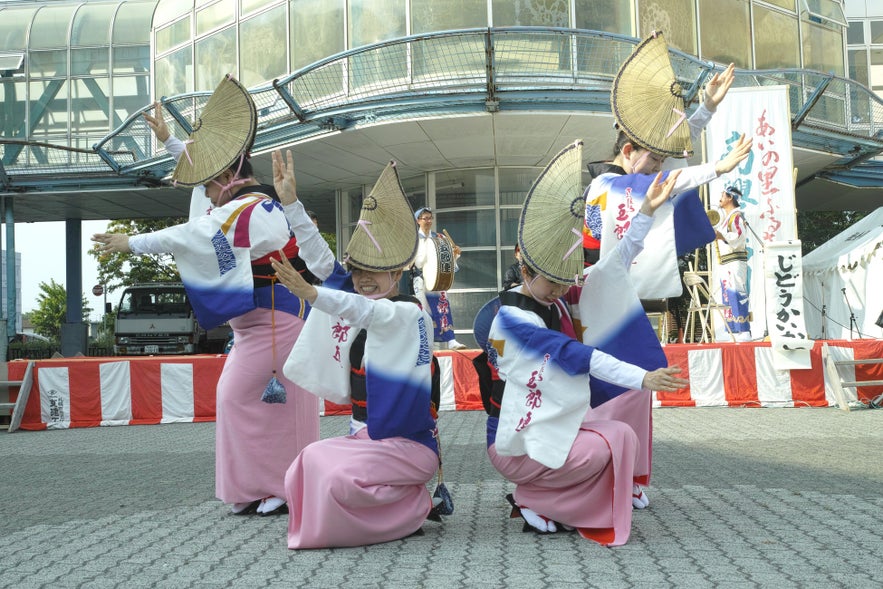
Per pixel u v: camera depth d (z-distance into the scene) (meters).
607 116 13.10
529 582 3.14
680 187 4.21
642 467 4.38
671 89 4.46
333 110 13.18
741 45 15.81
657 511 4.46
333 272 4.19
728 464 6.03
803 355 9.84
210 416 10.58
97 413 10.56
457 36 13.25
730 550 3.59
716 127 12.45
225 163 4.60
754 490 5.01
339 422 9.68
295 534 3.86
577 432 3.74
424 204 16.53
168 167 16.73
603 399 3.87
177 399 10.57
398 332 3.81
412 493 3.94
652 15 14.11
